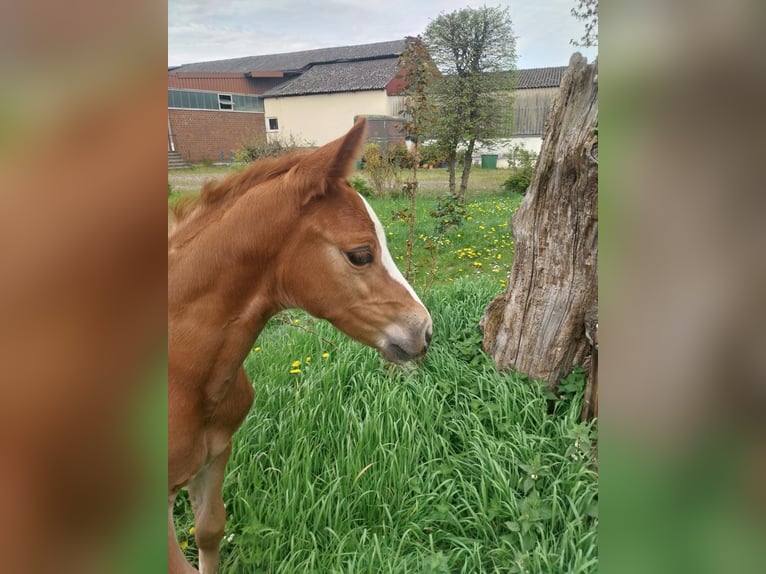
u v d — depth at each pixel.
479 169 13.94
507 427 2.70
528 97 13.38
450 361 3.25
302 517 2.29
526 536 2.14
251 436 2.78
